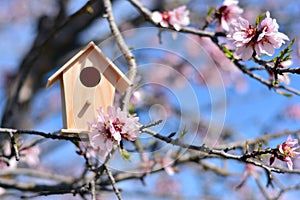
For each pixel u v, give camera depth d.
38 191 2.23
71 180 2.26
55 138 1.76
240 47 1.75
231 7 1.95
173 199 2.83
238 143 2.06
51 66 2.99
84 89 1.73
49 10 3.50
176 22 1.95
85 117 1.72
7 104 2.48
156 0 2.85
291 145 1.75
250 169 2.23
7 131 1.77
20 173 2.32
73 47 3.05
